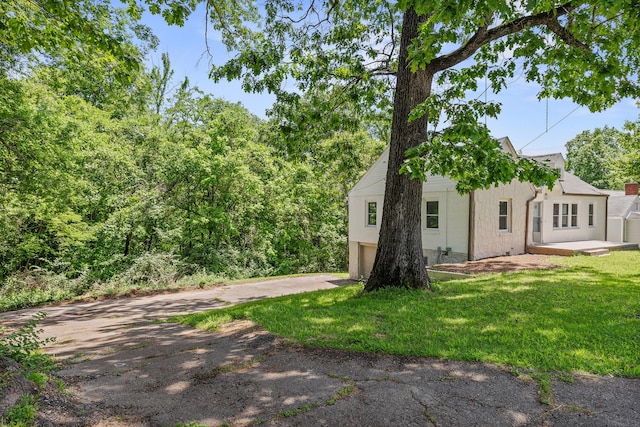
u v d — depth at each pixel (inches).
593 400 117.3
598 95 311.7
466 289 309.9
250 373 150.6
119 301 432.5
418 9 177.8
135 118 828.6
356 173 804.6
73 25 195.9
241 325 234.7
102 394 132.0
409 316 227.3
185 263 662.5
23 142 410.9
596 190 786.8
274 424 109.6
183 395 131.0
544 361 147.5
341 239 984.3
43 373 139.3
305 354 170.7
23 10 215.5
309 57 388.8
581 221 732.7
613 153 1667.1
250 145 806.5
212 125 802.2
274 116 413.7
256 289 520.4
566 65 319.3
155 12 227.5
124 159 653.9
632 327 191.5
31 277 504.4
